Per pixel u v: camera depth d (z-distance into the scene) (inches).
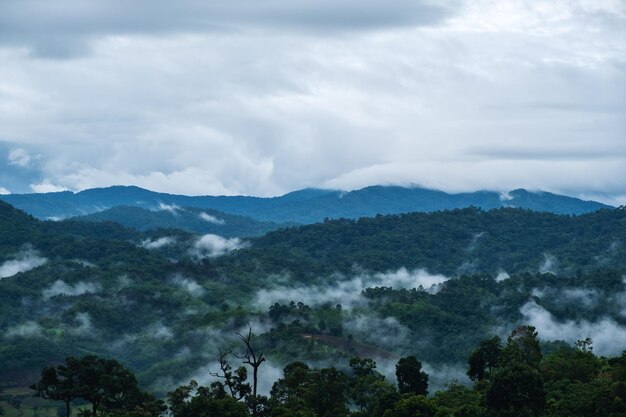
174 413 3449.8
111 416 3545.8
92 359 3838.6
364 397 4013.3
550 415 3371.1
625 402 3430.1
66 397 3762.3
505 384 3373.5
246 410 3390.7
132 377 3814.0
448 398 3902.6
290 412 3376.0
